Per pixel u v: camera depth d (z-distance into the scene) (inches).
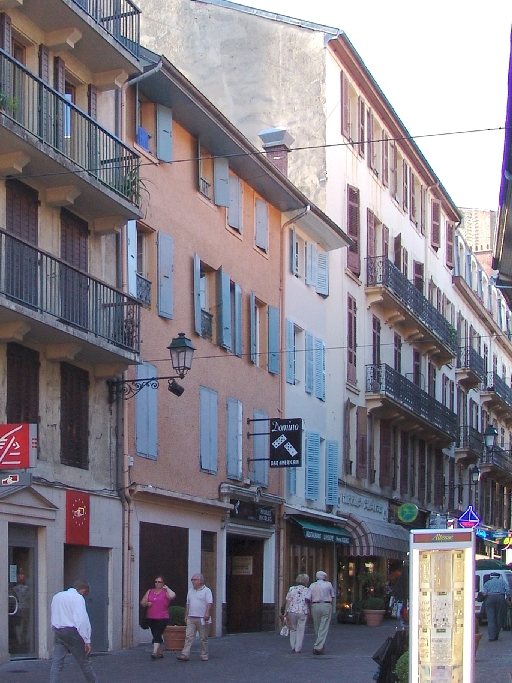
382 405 1562.5
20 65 704.4
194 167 1061.1
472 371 2170.3
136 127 951.6
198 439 1039.0
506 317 2773.1
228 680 676.7
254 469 1166.3
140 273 971.3
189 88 987.9
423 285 1891.0
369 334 1592.0
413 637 512.7
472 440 2133.4
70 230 831.1
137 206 865.5
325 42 1457.9
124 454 898.1
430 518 1840.6
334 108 1485.0
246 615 1190.3
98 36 817.5
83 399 847.1
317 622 874.1
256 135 1467.8
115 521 880.3
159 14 1519.4
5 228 745.6
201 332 1055.6
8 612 741.9
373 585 1441.9
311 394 1349.7
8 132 697.0
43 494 776.3
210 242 1088.8
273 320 1238.3
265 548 1204.5
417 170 1898.4
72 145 832.3
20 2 737.0
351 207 1529.3
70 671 701.3
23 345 767.7
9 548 748.6
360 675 713.6
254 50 1483.8
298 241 1357.0
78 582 586.6
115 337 839.1
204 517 1047.6
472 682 504.4
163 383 977.5
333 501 1378.0
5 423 736.3
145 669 731.4
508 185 710.5
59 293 778.8
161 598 807.7
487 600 1045.2
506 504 2581.2
